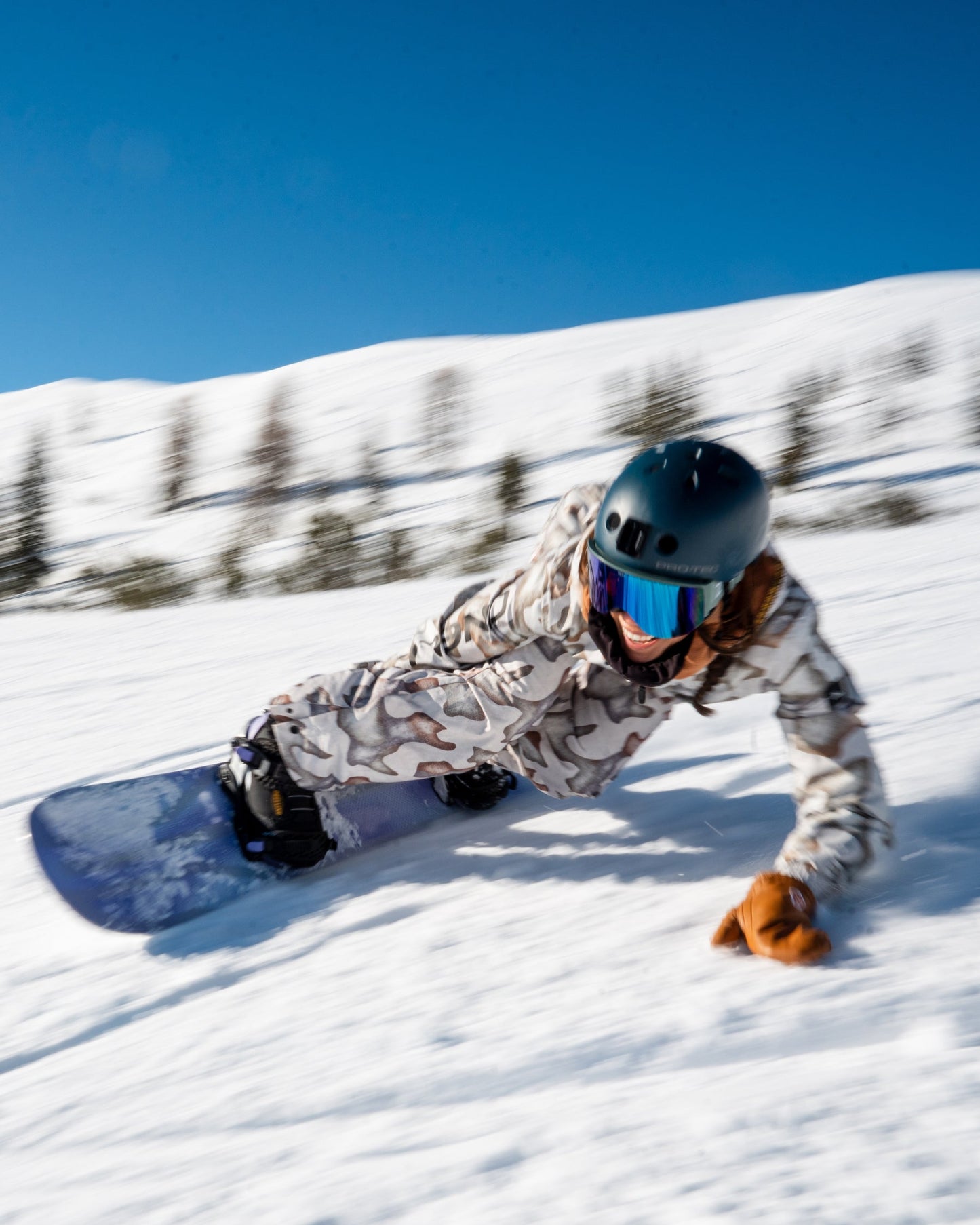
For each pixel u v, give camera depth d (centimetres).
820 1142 101
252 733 203
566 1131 111
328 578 995
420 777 201
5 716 411
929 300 2625
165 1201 111
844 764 170
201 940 184
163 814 210
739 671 170
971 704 266
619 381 2302
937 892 166
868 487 1266
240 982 169
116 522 1720
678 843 207
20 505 1681
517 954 168
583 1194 98
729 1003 142
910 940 153
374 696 196
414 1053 141
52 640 657
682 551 147
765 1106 109
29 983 175
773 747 259
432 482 1705
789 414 1770
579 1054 134
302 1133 123
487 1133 115
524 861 207
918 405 1741
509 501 1332
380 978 165
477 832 224
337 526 1156
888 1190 91
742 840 205
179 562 1255
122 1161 123
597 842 212
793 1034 132
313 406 2523
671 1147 104
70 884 193
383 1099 130
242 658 509
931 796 205
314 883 204
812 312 2722
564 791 211
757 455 1605
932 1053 118
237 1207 107
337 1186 108
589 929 174
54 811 205
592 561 157
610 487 157
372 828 221
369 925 185
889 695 286
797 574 600
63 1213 113
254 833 207
